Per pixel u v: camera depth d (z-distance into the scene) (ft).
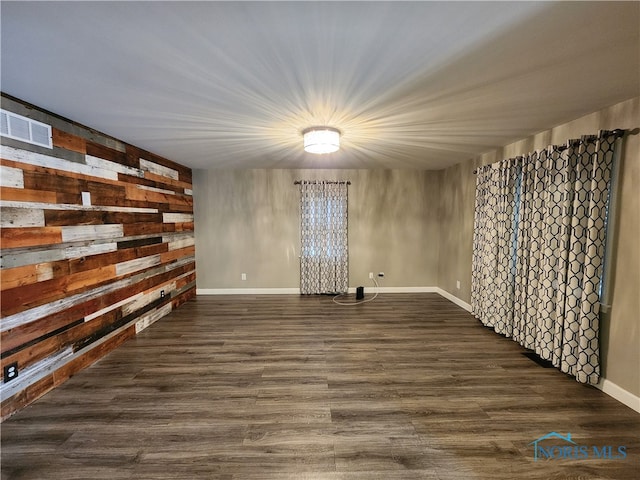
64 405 7.34
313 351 10.32
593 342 7.97
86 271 9.23
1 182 6.75
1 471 5.45
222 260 17.79
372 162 15.26
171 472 5.44
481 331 12.11
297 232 17.81
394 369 9.09
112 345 10.39
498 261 11.68
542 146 9.94
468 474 5.42
